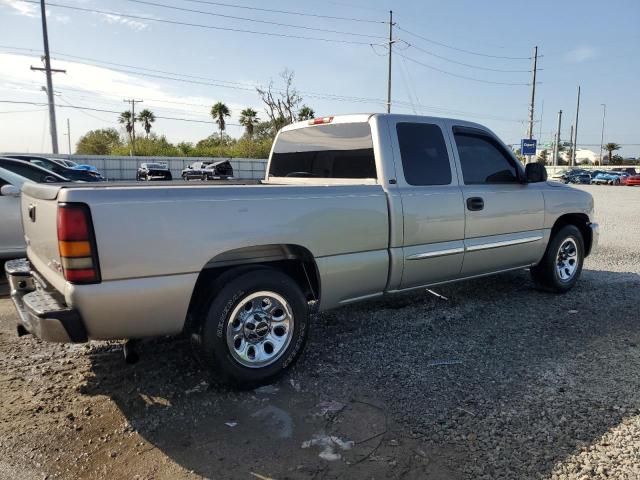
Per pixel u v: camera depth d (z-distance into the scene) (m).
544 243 5.65
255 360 3.54
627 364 3.90
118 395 3.46
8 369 3.86
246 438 2.94
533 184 5.57
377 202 4.12
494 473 2.59
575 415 3.13
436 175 4.64
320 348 4.28
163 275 3.12
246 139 63.03
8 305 5.52
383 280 4.25
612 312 5.25
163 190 3.13
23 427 3.04
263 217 3.48
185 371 3.83
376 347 4.29
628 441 2.84
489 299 5.73
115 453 2.80
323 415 3.18
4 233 6.59
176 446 2.86
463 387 3.53
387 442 2.88
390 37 36.16
